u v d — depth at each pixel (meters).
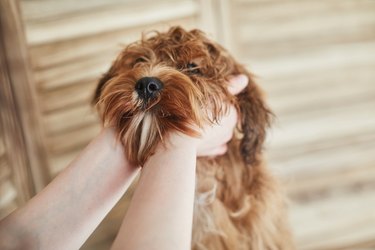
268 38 1.30
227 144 0.99
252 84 1.02
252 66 1.30
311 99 1.38
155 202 0.54
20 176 1.13
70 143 1.21
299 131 1.40
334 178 1.48
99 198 0.65
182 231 0.51
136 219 0.52
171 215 0.52
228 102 0.84
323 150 1.44
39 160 1.17
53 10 1.11
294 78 1.35
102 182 0.66
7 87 1.09
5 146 1.09
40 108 1.15
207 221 1.01
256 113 1.00
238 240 1.04
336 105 1.41
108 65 1.19
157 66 0.78
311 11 1.31
